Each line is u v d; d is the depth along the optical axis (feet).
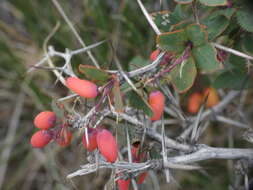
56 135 0.76
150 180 1.10
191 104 0.96
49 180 1.22
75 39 1.16
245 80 0.90
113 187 0.79
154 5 1.19
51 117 0.75
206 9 0.87
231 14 0.80
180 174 1.13
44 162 1.17
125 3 1.20
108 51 1.18
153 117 0.77
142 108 0.78
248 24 0.80
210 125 1.17
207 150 0.81
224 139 1.16
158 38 0.77
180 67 0.78
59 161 1.19
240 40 0.86
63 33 1.18
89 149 0.75
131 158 0.78
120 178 0.77
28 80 1.21
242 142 1.14
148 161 0.77
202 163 1.13
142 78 0.78
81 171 0.77
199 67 0.78
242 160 0.82
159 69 0.79
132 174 0.78
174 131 1.13
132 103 0.78
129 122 0.81
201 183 1.12
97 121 0.77
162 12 0.83
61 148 1.19
